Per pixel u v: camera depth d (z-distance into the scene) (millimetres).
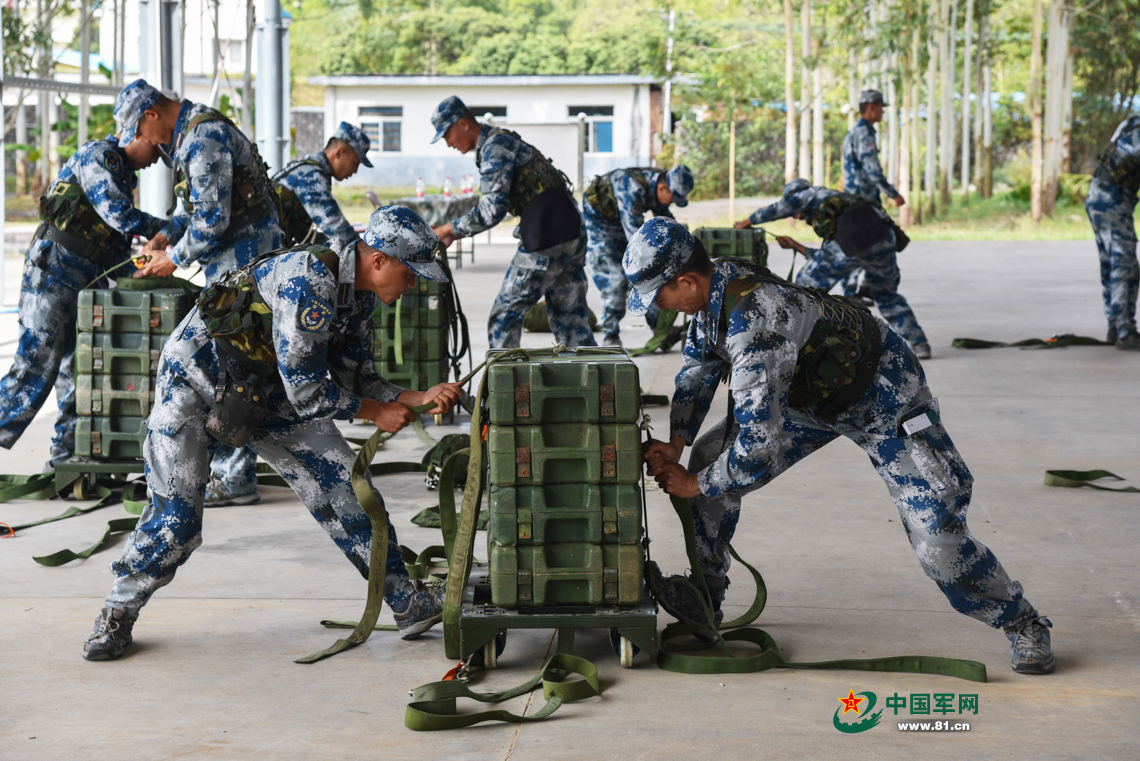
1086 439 6457
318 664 3379
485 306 12344
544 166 6621
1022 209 30609
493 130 6500
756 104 40312
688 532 3383
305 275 3109
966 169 34438
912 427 3137
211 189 4719
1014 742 2828
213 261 4922
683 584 3459
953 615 3775
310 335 3098
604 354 3408
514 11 59906
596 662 3379
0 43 10953
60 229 5277
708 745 2812
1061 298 13492
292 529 4816
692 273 3031
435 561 4336
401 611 3570
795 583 4125
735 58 39594
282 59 11109
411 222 3176
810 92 30094
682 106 41062
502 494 3156
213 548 4543
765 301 2998
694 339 3301
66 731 2906
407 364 6859
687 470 3475
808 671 3309
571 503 3180
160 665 3361
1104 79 37688
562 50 54781
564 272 6816
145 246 5203
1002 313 12156
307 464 3451
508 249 21094
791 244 8984
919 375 3162
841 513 5074
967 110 34438
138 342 5031
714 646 3521
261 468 5797
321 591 4039
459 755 2768
